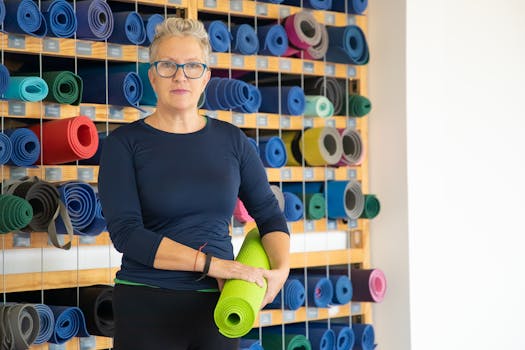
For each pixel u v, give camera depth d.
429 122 4.81
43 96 3.47
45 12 3.54
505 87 5.28
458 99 5.01
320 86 4.61
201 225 2.65
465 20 5.06
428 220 4.78
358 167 4.77
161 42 2.68
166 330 2.61
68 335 3.54
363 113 4.69
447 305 4.88
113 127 4.21
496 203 5.20
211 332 2.64
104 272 3.81
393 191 4.74
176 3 4.04
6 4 3.44
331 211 4.57
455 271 4.93
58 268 3.66
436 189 4.83
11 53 3.82
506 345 5.24
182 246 2.56
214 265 2.57
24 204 3.23
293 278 4.43
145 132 2.68
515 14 5.35
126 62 3.95
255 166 2.82
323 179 4.57
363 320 4.78
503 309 5.22
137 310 2.61
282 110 4.38
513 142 5.32
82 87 3.66
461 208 4.99
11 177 3.51
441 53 4.89
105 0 3.75
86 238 3.73
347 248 4.74
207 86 4.12
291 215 4.32
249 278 2.59
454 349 4.91
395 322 4.73
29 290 3.62
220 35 4.11
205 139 2.71
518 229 5.34
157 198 2.62
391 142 4.75
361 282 4.60
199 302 2.63
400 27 4.73
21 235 3.51
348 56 4.61
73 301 3.68
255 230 2.89
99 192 2.66
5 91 3.37
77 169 3.69
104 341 3.73
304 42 4.38
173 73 2.66
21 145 3.41
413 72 4.74
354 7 4.68
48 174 3.61
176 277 2.61
